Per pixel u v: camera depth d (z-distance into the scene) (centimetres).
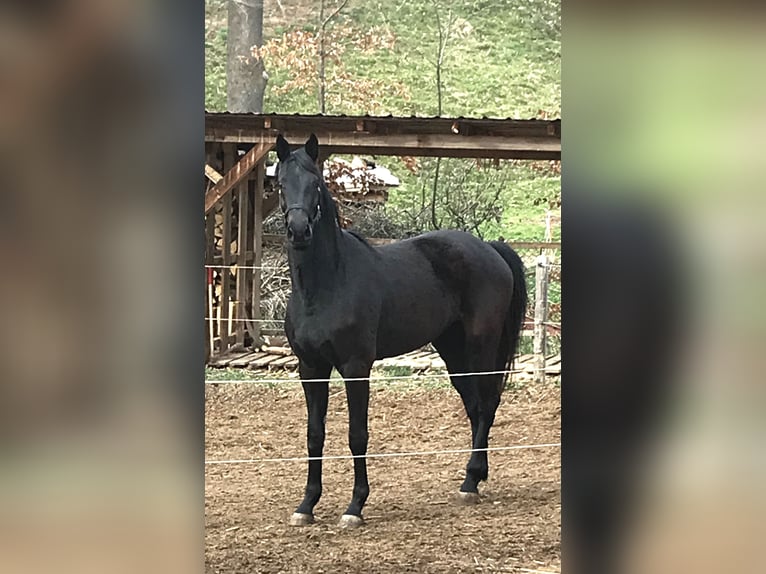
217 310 775
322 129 684
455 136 666
